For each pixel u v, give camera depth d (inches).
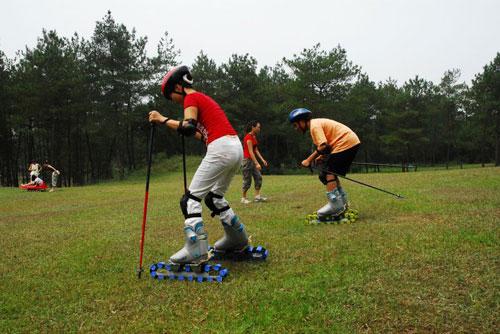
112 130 1190.3
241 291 120.9
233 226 147.8
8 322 109.9
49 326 106.8
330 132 219.8
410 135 1531.7
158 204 360.5
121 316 109.8
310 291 116.9
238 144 142.7
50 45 1141.1
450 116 1722.4
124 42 1166.3
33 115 1144.2
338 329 95.3
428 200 258.8
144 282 135.0
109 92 1179.9
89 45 1173.1
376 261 138.4
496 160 1432.1
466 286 113.0
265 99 1428.4
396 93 1664.6
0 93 1159.6
